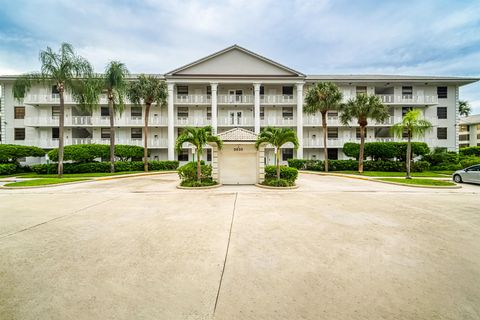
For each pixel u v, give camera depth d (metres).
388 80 31.48
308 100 25.11
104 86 23.11
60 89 19.47
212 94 29.81
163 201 9.71
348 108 24.02
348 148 28.34
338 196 11.02
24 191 12.91
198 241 4.97
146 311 2.71
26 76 19.31
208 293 3.07
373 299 2.93
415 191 12.81
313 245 4.76
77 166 24.52
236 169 15.66
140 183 16.72
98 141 30.91
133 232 5.59
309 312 2.69
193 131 14.11
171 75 29.92
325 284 3.28
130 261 4.01
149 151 32.44
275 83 30.56
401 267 3.81
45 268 3.77
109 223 6.40
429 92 32.53
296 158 30.67
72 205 8.91
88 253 4.36
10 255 4.29
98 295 3.02
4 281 3.37
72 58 19.44
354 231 5.68
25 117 30.55
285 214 7.41
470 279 3.43
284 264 3.90
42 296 3.00
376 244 4.83
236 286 3.22
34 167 23.75
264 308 2.76
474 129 48.47
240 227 5.98
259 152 15.48
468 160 26.48
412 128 18.28
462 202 9.61
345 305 2.81
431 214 7.50
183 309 2.74
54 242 4.95
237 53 31.14
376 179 18.11
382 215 7.33
